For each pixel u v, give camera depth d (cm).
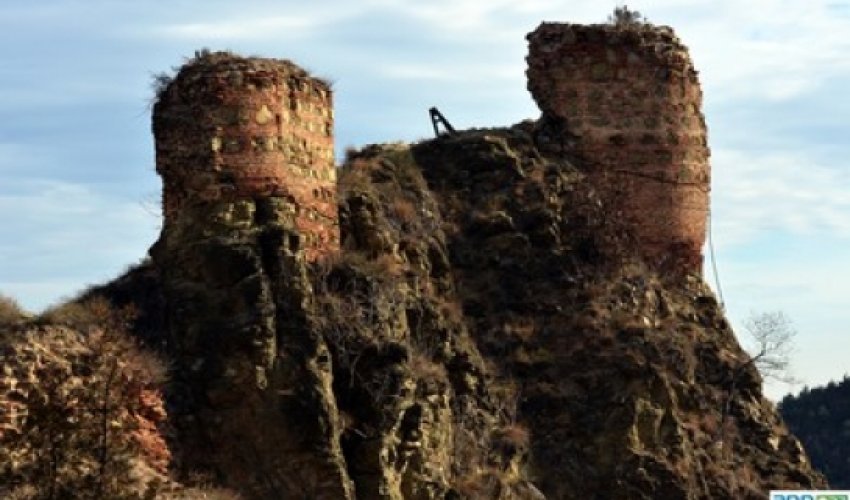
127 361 3469
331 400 3644
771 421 4519
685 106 4644
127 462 3139
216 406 3612
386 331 3850
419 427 3794
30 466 3053
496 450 4116
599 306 4403
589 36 4625
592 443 4222
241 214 3744
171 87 3841
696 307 4591
